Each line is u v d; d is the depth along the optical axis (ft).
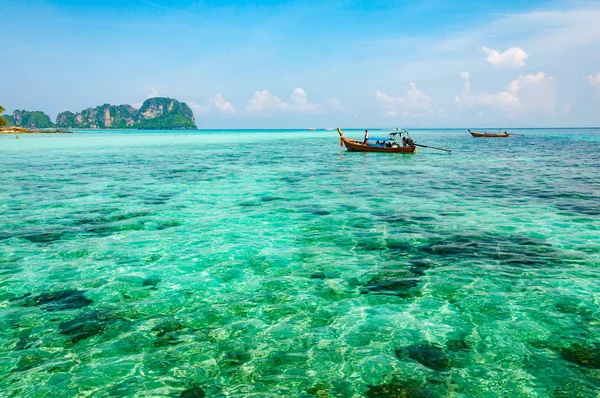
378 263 27.35
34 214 40.75
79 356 16.78
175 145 184.24
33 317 20.08
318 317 20.18
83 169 80.53
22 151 134.72
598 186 57.06
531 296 21.97
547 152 127.34
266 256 28.91
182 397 14.26
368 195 51.37
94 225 36.81
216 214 41.19
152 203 46.57
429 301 21.71
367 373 15.58
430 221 37.88
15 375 15.47
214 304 21.65
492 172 74.84
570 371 15.52
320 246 31.04
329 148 158.40
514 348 17.16
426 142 208.03
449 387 14.70
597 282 23.62
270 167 85.30
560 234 33.22
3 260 27.84
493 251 29.25
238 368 15.97
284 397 14.23
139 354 16.94
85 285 23.94
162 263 27.53
